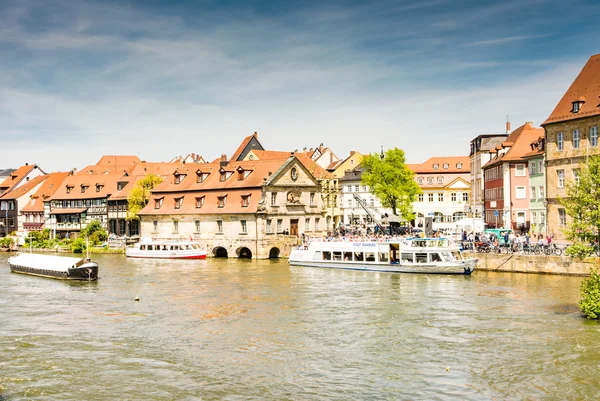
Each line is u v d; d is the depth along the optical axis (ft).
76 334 120.67
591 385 86.79
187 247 273.75
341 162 422.82
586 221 125.90
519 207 259.60
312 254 229.86
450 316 130.72
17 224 436.35
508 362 97.60
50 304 154.51
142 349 109.19
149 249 281.54
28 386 90.74
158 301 155.63
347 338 114.32
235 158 426.92
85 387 90.02
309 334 117.80
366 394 85.51
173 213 296.71
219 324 127.54
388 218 254.06
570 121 205.26
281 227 272.92
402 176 293.64
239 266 235.20
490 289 163.32
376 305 144.46
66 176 439.22
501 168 266.77
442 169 403.13
